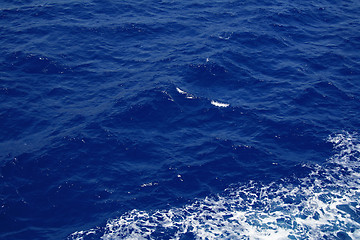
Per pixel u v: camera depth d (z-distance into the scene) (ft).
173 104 227.61
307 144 209.15
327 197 184.14
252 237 168.14
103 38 276.62
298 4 316.60
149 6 311.27
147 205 180.34
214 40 275.59
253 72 252.21
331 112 226.99
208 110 226.17
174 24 291.58
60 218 174.60
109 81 243.60
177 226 172.24
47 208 177.78
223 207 180.24
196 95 233.76
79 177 190.49
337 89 240.94
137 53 265.54
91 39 274.98
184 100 230.48
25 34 274.77
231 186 189.06
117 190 185.88
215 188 188.24
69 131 211.00
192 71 248.52
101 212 177.17
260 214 177.37
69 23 287.48
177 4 315.58
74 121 217.36
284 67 256.73
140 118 220.23
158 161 199.31
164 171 194.49
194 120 221.05
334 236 168.25
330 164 199.11
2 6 301.22
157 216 176.04
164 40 276.82
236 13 304.50
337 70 255.50
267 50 269.85
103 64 256.32
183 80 242.58
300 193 185.98
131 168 195.72
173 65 253.44
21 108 223.51
